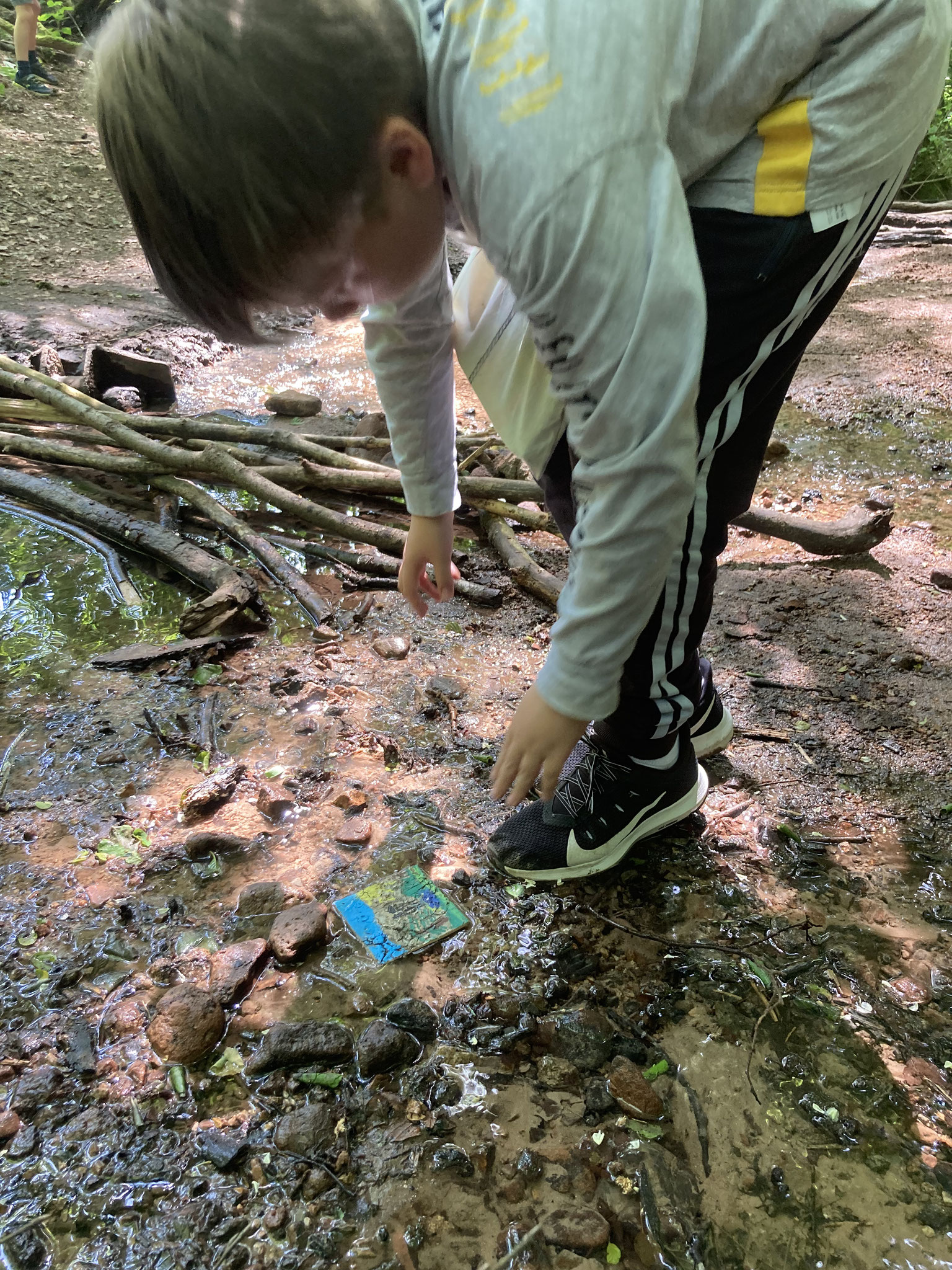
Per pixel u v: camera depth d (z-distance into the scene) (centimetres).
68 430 292
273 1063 119
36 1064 118
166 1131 112
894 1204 108
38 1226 102
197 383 353
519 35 84
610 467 95
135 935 136
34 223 501
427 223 96
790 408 349
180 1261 100
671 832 161
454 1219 105
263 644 208
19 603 220
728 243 105
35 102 679
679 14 87
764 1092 120
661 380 90
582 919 144
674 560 123
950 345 416
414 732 181
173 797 163
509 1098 118
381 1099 117
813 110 100
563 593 108
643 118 84
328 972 133
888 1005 132
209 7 79
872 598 232
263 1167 108
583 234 85
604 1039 125
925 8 103
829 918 146
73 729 178
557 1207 106
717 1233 105
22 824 155
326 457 272
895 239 623
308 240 85
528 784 115
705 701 160
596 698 108
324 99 80
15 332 359
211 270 86
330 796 164
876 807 168
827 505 277
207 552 234
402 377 141
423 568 170
